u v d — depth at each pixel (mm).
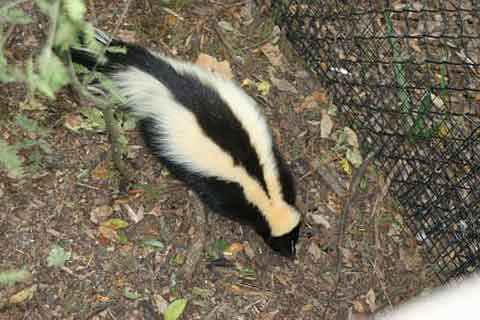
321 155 1859
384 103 1861
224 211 1733
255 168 1688
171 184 1737
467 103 1859
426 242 1814
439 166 1799
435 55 1881
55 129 1710
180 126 1673
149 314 1623
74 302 1597
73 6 1223
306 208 1807
